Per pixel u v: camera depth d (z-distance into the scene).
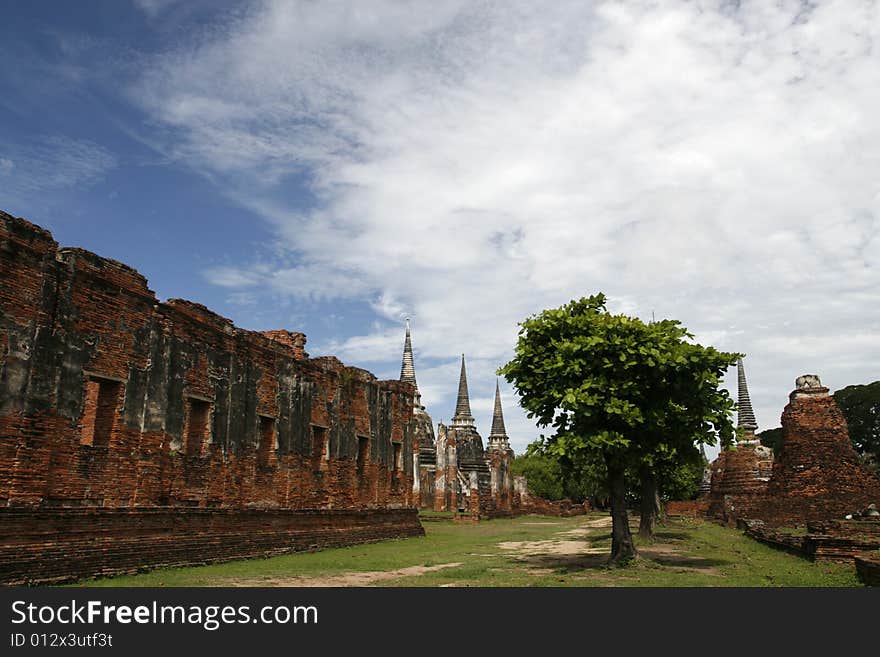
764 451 48.47
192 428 21.27
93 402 17.67
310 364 28.09
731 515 40.19
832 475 34.59
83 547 16.28
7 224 15.13
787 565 19.95
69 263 16.70
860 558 16.44
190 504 20.48
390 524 33.75
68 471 16.28
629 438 19.53
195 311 21.30
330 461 28.92
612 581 16.55
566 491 95.69
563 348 19.17
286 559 22.59
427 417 78.25
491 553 25.72
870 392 77.81
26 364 15.32
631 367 19.14
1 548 14.36
